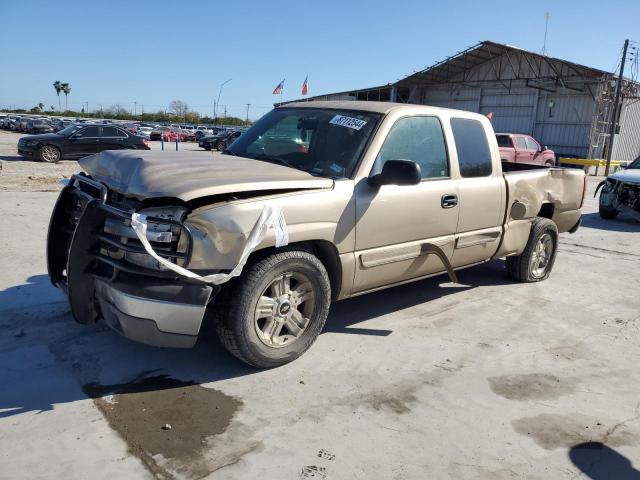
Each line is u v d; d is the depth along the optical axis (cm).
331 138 436
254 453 289
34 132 4653
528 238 605
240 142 493
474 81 3788
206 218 328
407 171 384
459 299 564
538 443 316
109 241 337
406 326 480
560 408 357
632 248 895
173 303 322
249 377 370
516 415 345
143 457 280
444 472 285
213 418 320
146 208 329
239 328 351
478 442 313
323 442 303
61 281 394
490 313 527
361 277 421
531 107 3497
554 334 484
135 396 339
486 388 377
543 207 639
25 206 936
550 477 287
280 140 466
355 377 380
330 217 383
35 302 479
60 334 418
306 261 373
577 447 315
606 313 548
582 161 3006
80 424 306
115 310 329
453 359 420
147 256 329
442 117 482
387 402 350
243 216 335
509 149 2269
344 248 399
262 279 353
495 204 529
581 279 672
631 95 3288
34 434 294
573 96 3288
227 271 333
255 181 352
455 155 487
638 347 466
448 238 484
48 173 1560
